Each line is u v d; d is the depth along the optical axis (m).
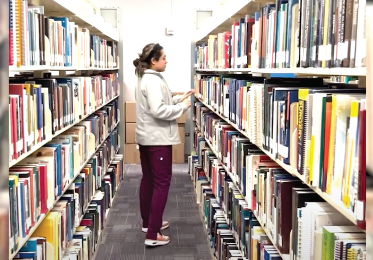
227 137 3.44
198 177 5.14
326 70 1.42
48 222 2.51
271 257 2.12
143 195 4.16
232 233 3.26
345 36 1.28
